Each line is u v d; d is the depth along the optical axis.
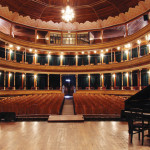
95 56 29.52
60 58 30.27
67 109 17.45
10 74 25.58
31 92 25.38
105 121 10.95
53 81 29.83
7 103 13.09
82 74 29.69
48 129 8.82
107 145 6.39
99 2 23.61
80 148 6.09
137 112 6.68
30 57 28.77
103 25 27.36
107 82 27.69
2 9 22.42
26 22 26.44
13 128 9.04
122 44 24.17
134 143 6.60
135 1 20.83
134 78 24.03
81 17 27.12
